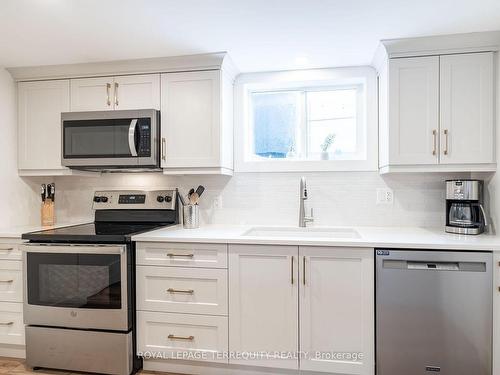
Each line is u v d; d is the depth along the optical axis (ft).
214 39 6.80
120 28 6.32
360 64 8.18
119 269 6.70
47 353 7.06
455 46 6.77
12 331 7.47
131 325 6.89
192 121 7.84
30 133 8.57
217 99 7.72
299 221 8.43
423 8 5.63
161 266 6.86
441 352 6.00
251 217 8.85
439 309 5.99
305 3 5.48
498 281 5.81
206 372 6.91
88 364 6.90
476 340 5.89
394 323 6.13
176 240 6.76
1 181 8.25
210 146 7.78
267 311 6.54
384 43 6.88
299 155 9.05
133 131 7.69
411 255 6.04
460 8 5.63
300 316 6.43
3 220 8.30
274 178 8.77
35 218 9.29
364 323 6.23
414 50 6.92
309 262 6.38
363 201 8.41
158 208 8.82
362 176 8.40
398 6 5.57
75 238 6.91
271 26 6.25
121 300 6.71
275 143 9.16
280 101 9.15
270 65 8.22
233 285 6.62
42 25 6.20
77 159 8.08
